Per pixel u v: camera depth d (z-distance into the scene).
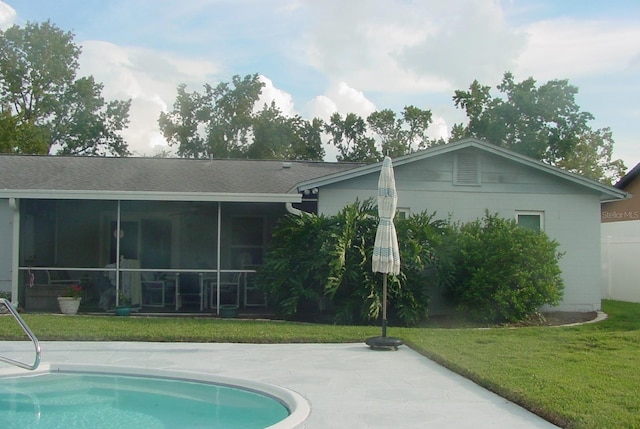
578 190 15.64
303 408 6.45
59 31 39.16
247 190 15.02
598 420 5.71
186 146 41.81
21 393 7.87
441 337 10.84
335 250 12.85
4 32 37.88
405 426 5.85
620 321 13.45
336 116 42.44
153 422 6.71
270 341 10.62
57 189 14.51
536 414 6.23
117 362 8.91
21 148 33.50
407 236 13.70
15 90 37.59
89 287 15.19
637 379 7.46
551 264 13.87
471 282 13.52
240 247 17.53
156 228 17.58
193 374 8.17
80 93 39.09
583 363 8.50
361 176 14.98
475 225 14.47
